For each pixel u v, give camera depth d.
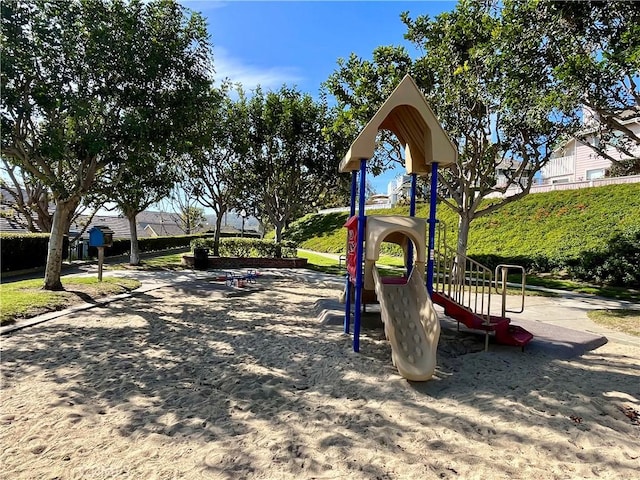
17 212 22.44
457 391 4.52
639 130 21.70
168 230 60.41
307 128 21.31
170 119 9.77
